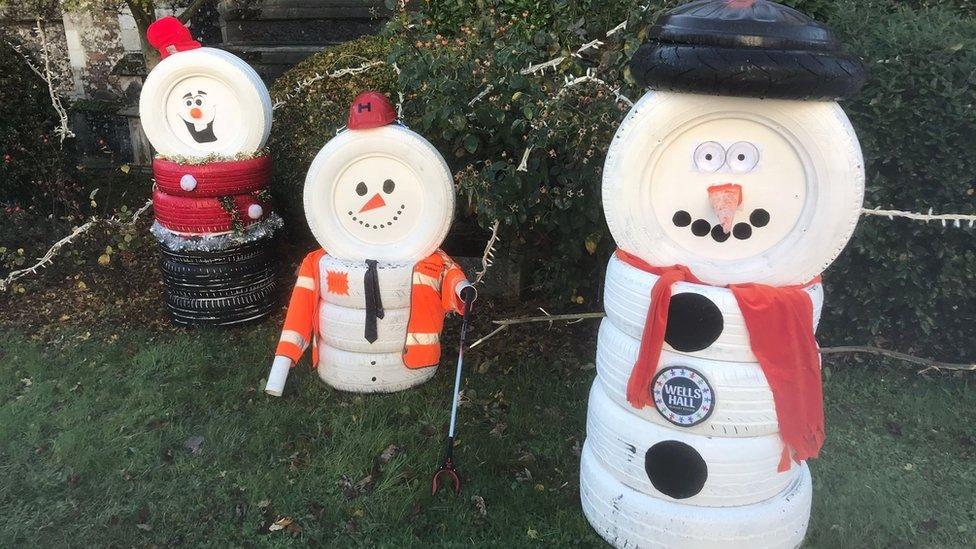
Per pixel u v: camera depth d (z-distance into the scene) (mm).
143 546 2908
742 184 2395
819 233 2355
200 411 3867
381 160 3670
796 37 2129
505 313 5016
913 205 3766
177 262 4699
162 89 4340
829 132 2260
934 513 3059
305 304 3850
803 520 2678
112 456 3447
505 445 3539
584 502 2930
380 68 5121
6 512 3090
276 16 8344
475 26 4422
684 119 2328
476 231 5262
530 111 3643
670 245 2496
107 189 7527
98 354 4500
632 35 3711
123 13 8242
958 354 4172
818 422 2432
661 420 2529
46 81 6543
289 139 5301
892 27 3801
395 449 3492
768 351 2367
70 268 5785
